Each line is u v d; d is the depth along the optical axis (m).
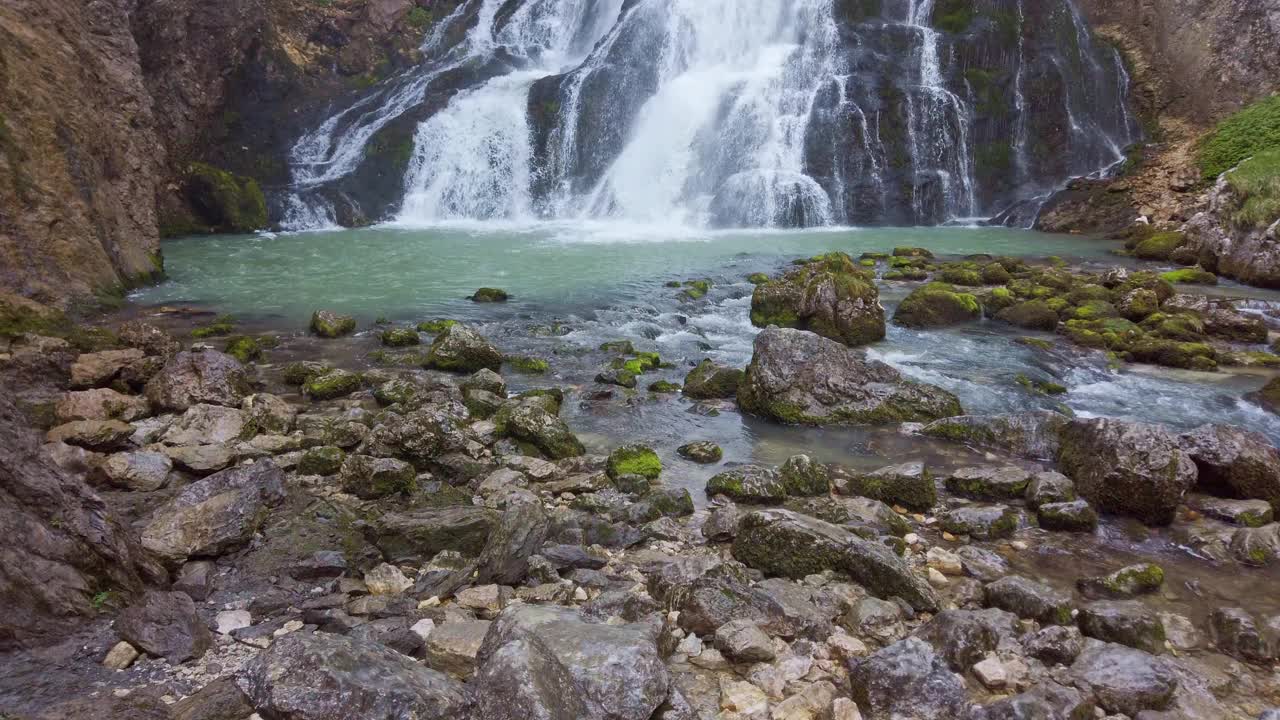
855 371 8.51
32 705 3.37
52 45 12.69
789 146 24.83
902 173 24.98
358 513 5.67
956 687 3.57
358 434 7.09
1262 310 12.92
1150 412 8.66
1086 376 9.95
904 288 14.82
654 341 11.16
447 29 32.38
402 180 25.67
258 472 5.62
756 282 15.12
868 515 5.80
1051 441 7.23
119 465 5.84
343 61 29.48
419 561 4.98
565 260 17.72
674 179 25.62
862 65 25.89
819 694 3.70
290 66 27.28
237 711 3.33
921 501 6.19
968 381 9.55
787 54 27.08
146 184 15.38
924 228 24.06
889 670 3.62
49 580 3.86
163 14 21.86
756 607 4.29
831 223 24.48
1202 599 4.91
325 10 29.19
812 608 4.37
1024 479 6.37
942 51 26.06
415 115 26.53
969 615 4.19
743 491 6.16
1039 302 12.41
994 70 25.97
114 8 15.74
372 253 18.70
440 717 3.15
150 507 5.50
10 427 4.15
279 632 4.09
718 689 3.82
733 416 8.38
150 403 7.58
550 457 7.02
